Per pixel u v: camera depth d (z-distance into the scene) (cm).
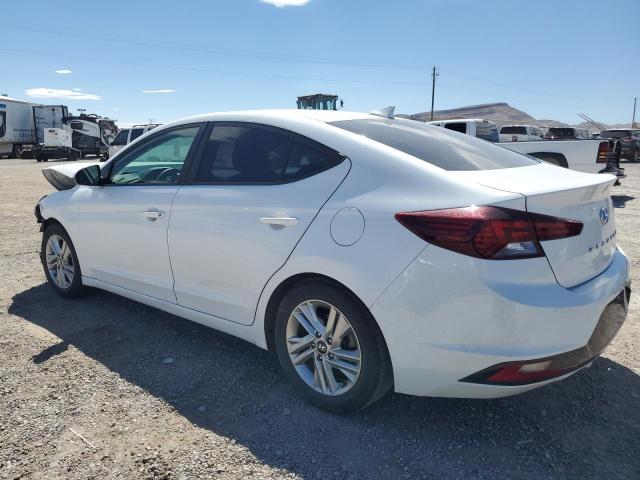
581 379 321
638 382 317
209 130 348
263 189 303
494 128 1525
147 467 243
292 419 281
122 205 382
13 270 560
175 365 343
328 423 278
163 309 374
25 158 3712
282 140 309
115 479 235
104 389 311
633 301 455
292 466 245
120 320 418
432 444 260
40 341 378
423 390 253
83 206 419
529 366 231
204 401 300
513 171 284
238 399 302
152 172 379
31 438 263
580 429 271
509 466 244
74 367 338
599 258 270
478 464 245
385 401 299
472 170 273
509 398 301
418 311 239
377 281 247
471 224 229
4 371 331
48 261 470
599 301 248
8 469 240
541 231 235
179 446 258
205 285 331
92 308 444
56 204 448
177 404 296
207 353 362
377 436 267
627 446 258
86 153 3641
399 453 254
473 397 249
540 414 285
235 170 324
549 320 231
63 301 461
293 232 279
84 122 3594
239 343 378
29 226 825
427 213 240
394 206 250
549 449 256
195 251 330
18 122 3644
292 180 294
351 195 267
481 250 228
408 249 241
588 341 246
